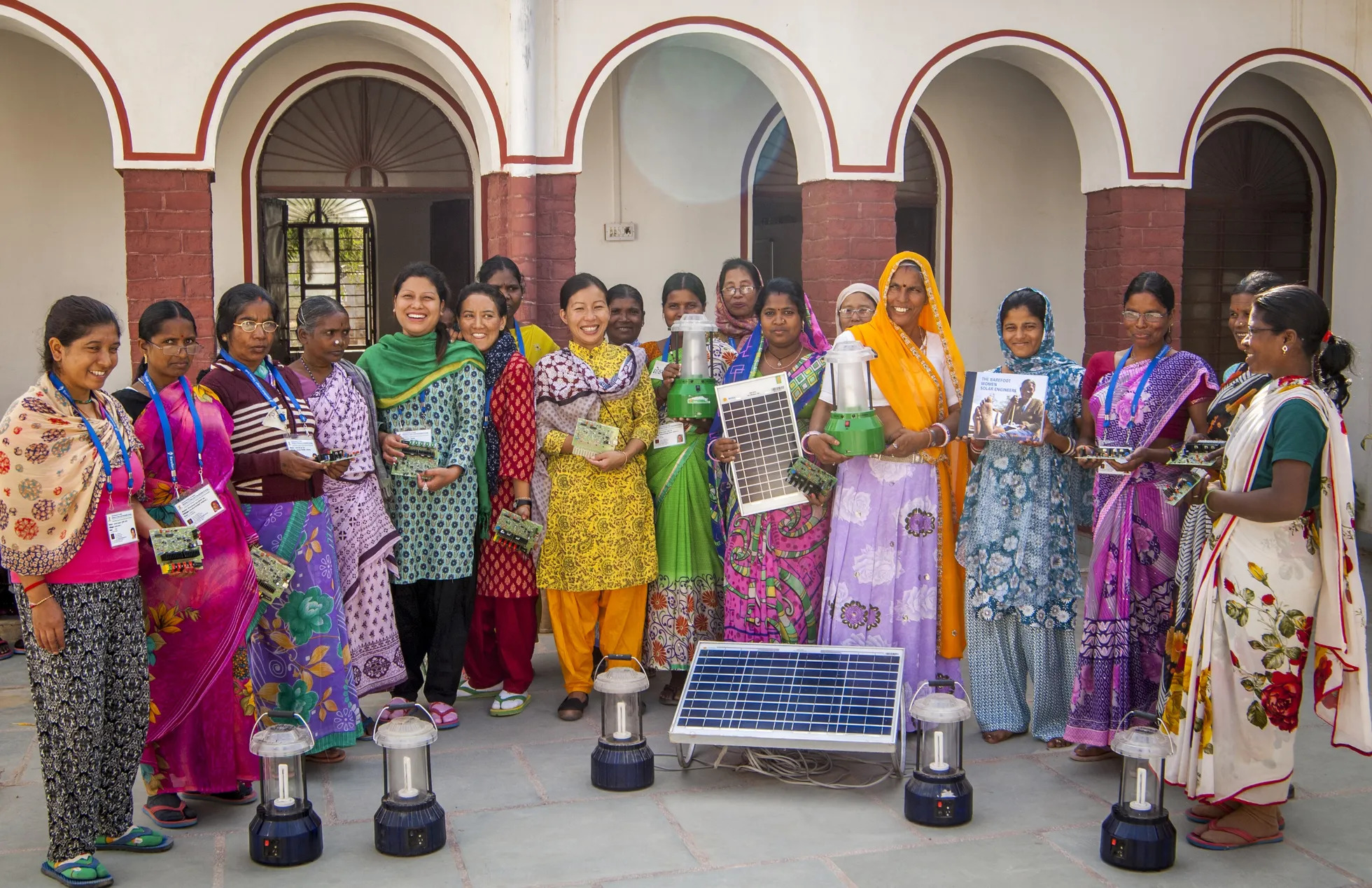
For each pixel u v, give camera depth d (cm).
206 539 394
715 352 536
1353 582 370
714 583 521
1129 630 441
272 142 894
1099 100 830
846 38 793
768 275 980
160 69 709
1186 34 839
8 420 343
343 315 463
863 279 809
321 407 457
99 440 353
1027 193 1009
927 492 471
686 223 943
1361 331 897
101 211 866
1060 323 1022
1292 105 1011
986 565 473
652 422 514
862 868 369
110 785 372
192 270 723
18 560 341
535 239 763
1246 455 376
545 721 510
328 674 444
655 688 557
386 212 993
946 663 487
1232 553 378
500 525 482
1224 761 381
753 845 385
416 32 738
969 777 444
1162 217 846
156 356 389
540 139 762
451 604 500
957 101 989
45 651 352
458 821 406
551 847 385
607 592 512
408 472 479
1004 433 452
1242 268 1033
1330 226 1025
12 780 446
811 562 483
